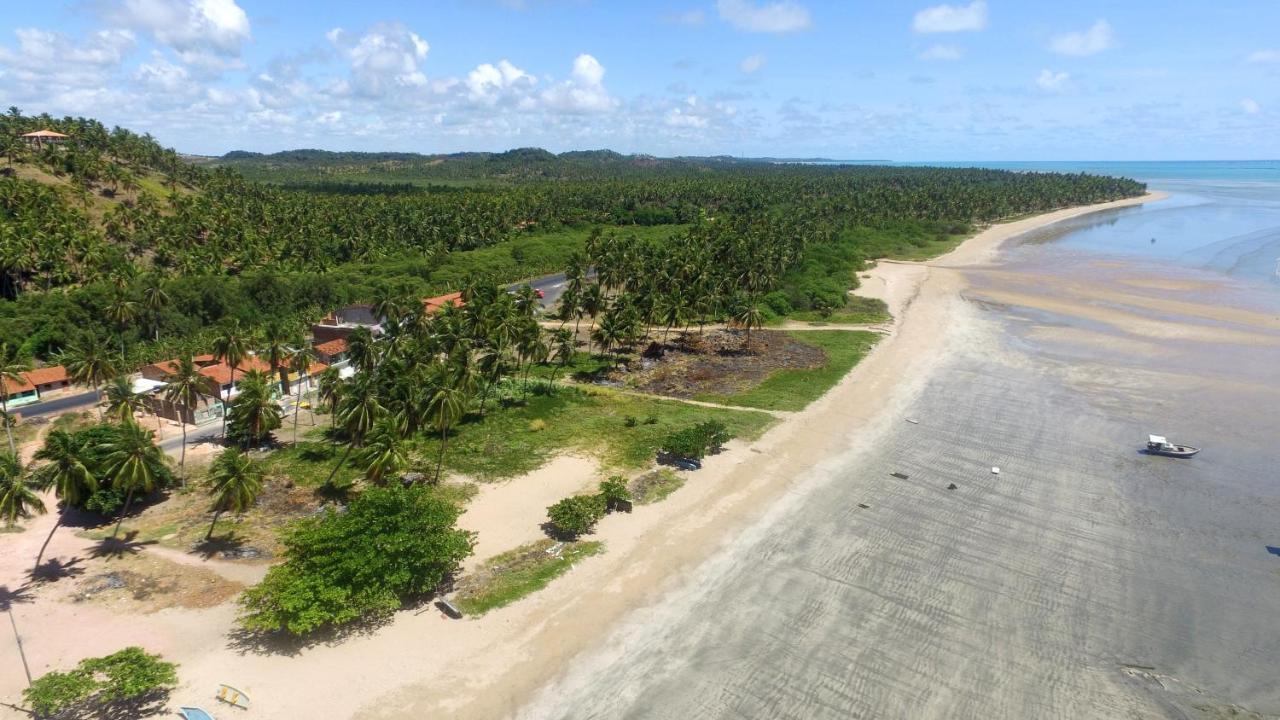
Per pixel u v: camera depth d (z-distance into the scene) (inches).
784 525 2372.0
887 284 6663.4
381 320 4857.3
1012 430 3198.8
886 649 1772.9
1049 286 6427.2
